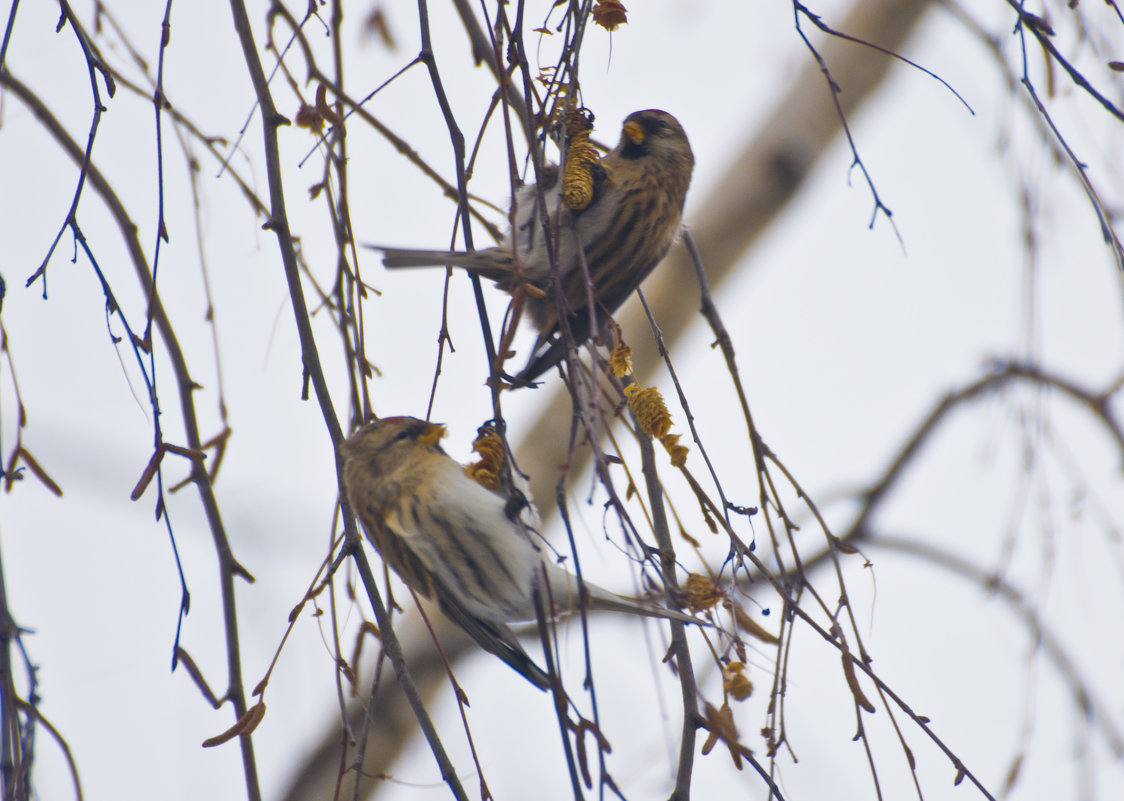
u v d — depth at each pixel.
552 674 4.28
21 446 5.64
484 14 5.12
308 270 6.07
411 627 10.35
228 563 5.74
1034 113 6.84
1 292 5.76
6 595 5.79
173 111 6.78
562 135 5.03
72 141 6.76
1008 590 7.90
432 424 6.16
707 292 6.80
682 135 7.61
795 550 5.24
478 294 5.20
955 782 4.86
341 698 4.91
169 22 5.55
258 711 4.91
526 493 6.53
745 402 5.76
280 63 5.87
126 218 6.66
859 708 4.88
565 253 6.62
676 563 5.02
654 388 5.43
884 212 5.96
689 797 4.76
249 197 6.57
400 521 6.34
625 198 7.04
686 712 4.92
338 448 5.25
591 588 6.07
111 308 5.51
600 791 4.18
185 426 6.00
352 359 5.37
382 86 5.59
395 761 10.15
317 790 10.05
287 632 5.00
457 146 5.46
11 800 5.26
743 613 5.29
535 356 6.60
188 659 5.39
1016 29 5.94
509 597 6.34
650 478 5.61
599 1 5.37
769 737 4.90
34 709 5.62
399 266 5.49
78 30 5.67
